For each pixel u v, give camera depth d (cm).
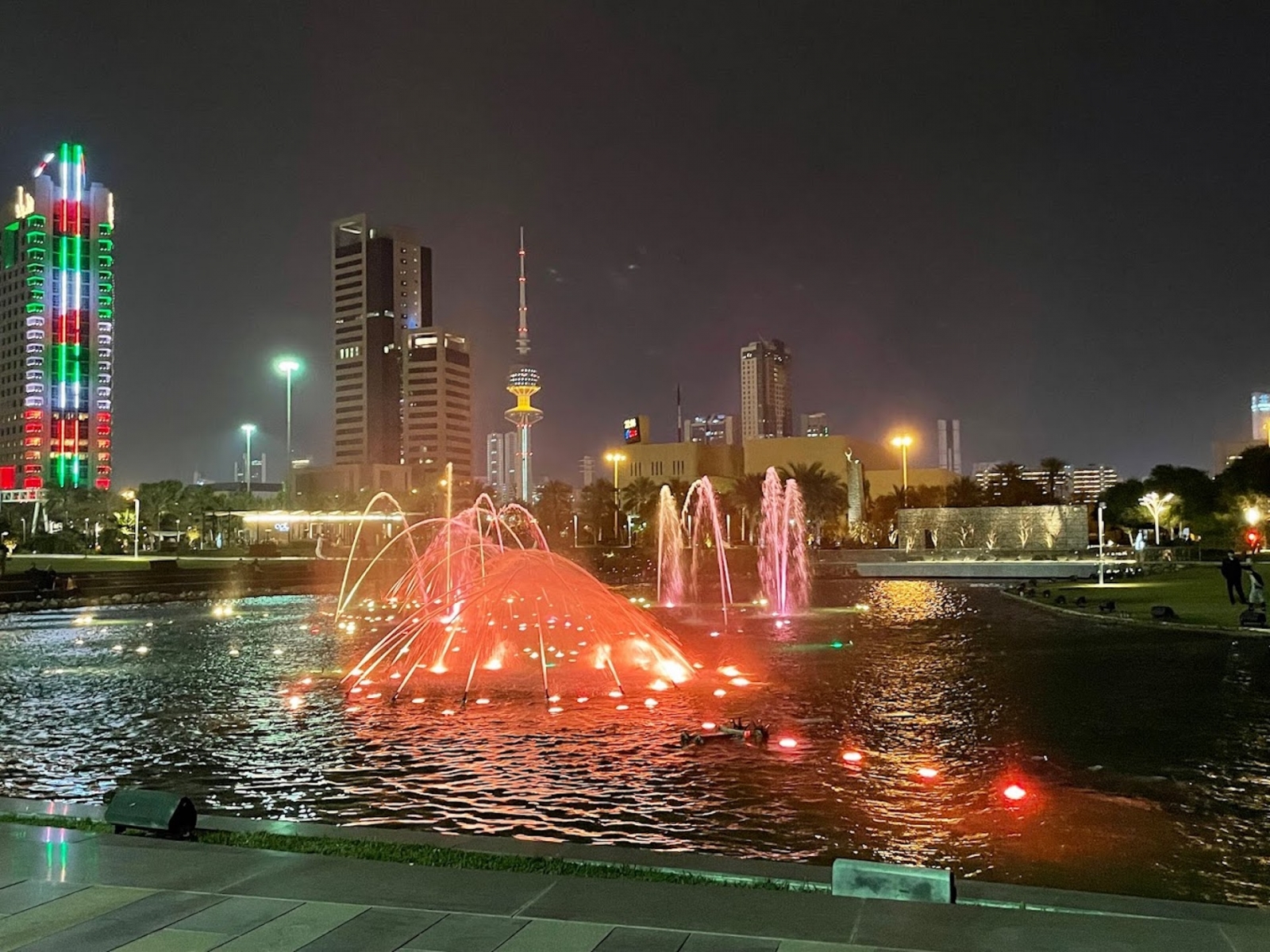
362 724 2127
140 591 6303
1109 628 4009
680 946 718
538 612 3434
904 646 3584
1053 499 15712
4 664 3269
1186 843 1248
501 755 1800
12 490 19538
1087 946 709
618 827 1345
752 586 8444
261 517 12325
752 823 1357
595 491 14775
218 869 909
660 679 2741
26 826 1063
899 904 806
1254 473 10175
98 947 730
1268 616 3928
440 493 14750
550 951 710
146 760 1805
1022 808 1418
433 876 887
